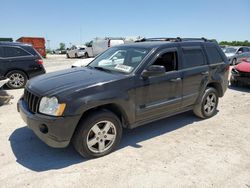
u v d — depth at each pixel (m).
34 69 9.14
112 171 3.40
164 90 4.40
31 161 3.63
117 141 3.92
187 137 4.57
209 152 3.99
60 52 58.25
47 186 3.05
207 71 5.21
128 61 4.32
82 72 4.26
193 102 5.13
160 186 3.09
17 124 5.09
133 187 3.06
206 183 3.16
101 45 28.23
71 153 3.88
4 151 3.92
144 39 5.56
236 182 3.20
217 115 5.90
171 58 4.59
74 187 3.04
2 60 8.49
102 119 3.65
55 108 3.29
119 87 3.75
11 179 3.19
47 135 3.34
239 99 7.62
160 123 5.27
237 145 4.26
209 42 5.58
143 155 3.86
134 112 4.01
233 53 18.27
